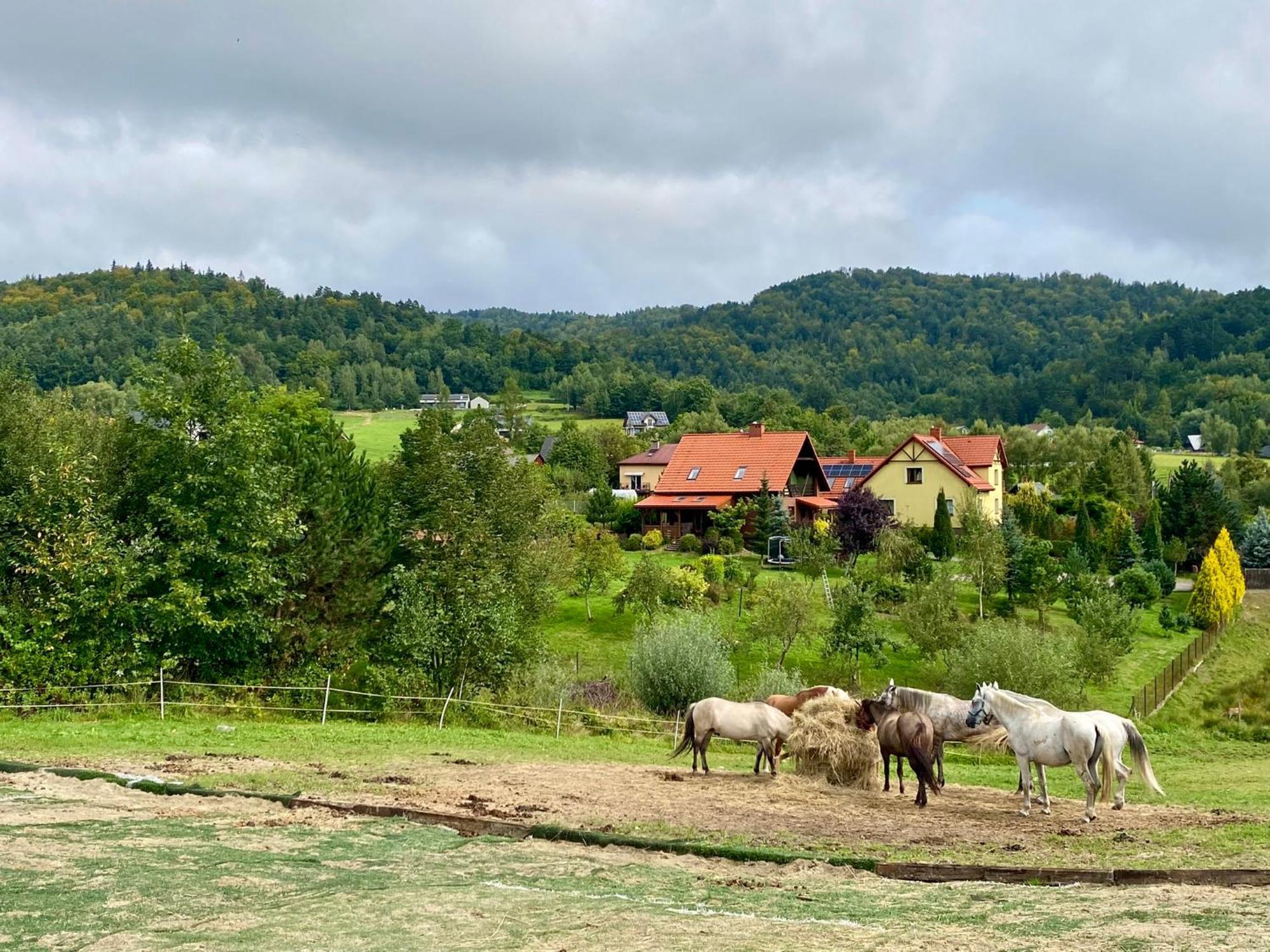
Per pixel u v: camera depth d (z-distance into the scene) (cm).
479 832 1589
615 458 12212
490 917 1125
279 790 1823
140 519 3359
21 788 1725
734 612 5606
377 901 1170
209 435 3441
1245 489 11081
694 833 1644
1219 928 1087
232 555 3247
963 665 4050
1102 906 1201
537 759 2450
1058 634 5219
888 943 1047
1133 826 1788
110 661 3041
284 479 3484
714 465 8300
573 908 1175
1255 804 2114
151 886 1178
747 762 2738
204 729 2575
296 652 3512
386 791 1850
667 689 3709
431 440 4197
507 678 3616
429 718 3238
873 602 5303
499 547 4000
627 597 5391
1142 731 3906
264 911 1112
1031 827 1772
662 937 1062
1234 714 4375
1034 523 8006
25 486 3244
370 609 3697
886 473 8075
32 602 3158
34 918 1045
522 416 15362
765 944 1038
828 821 1792
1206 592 5938
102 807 1605
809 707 2270
